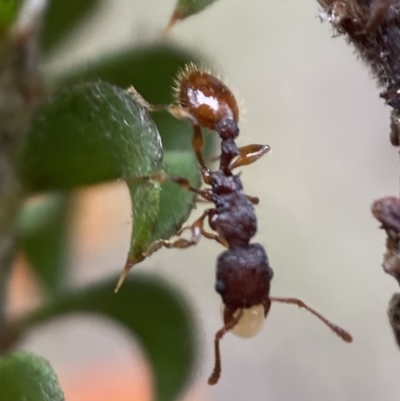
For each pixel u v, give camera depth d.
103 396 0.06
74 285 0.05
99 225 0.06
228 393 0.06
